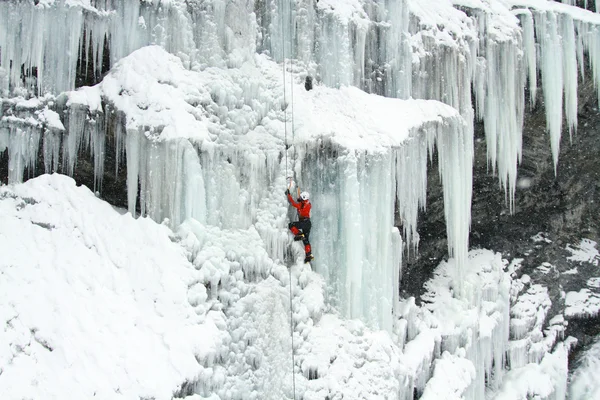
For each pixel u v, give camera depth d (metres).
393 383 8.98
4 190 8.05
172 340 7.11
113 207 8.84
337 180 9.20
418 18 11.31
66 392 6.19
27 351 6.36
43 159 8.73
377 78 10.88
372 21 10.78
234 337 7.88
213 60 9.24
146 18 9.07
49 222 7.74
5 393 5.89
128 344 6.89
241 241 8.57
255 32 9.81
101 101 8.60
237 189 8.76
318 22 10.20
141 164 8.34
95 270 7.45
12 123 8.32
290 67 9.95
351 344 8.91
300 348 8.54
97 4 8.82
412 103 10.46
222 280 8.09
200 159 8.44
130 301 7.36
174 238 8.03
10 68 8.44
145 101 8.39
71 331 6.72
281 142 9.27
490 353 12.27
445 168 10.78
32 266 7.20
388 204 9.43
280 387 8.17
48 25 8.53
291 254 9.17
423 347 10.55
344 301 9.25
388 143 9.40
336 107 9.77
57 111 8.59
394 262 10.03
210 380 7.25
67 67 8.72
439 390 10.39
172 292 7.47
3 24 8.27
